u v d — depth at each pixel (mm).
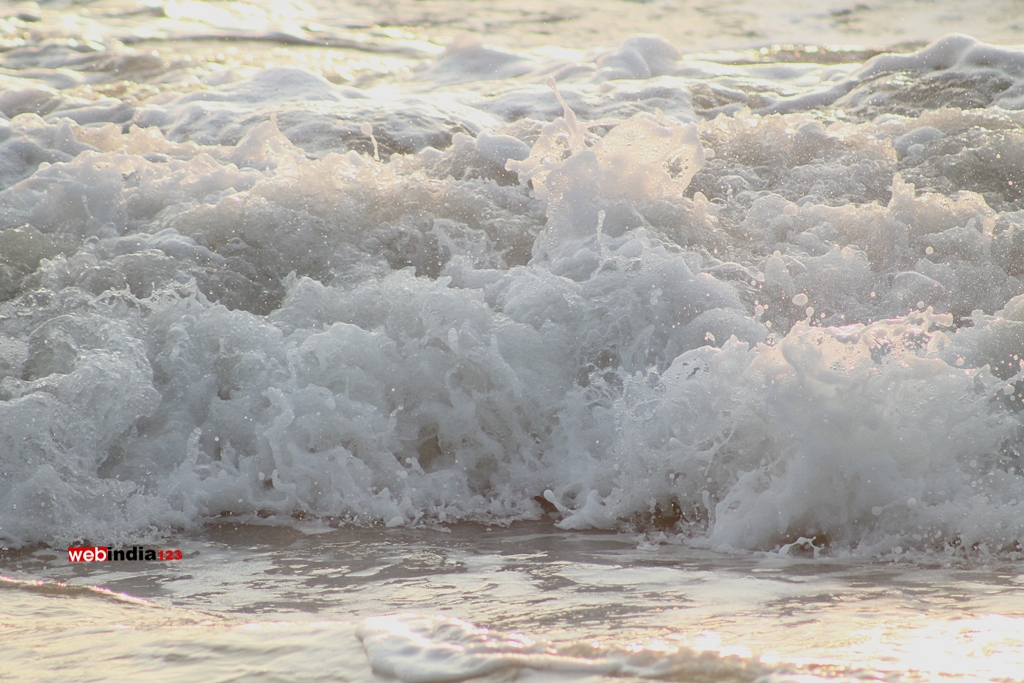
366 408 13352
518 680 4508
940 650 6020
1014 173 20688
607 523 11672
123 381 13047
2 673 5809
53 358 13680
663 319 14781
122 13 41312
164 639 6043
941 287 16469
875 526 10539
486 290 15773
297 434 13008
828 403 11117
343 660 5113
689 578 9250
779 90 28391
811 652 6230
